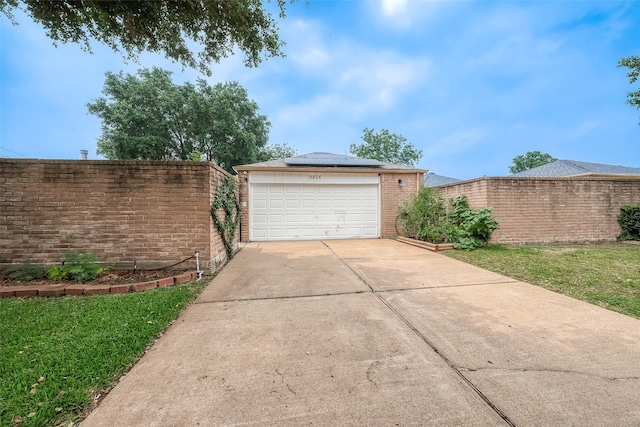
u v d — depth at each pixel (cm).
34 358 206
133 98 1866
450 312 297
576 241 789
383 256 624
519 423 142
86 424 145
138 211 463
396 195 973
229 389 173
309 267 521
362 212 958
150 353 218
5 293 352
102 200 455
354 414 150
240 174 894
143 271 456
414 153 2919
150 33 516
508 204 759
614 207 811
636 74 1105
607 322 266
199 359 208
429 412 151
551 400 159
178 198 472
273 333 252
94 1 443
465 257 599
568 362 198
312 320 281
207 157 2219
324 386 175
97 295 362
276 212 909
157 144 1891
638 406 153
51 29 509
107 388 175
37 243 440
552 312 293
